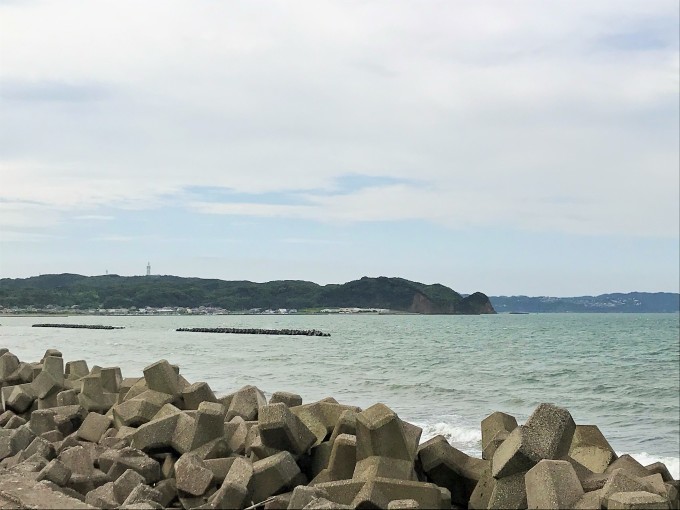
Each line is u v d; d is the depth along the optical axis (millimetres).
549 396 28266
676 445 18234
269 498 8117
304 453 9242
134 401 12148
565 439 7684
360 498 7480
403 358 49594
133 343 68500
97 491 8570
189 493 8523
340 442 8766
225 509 7934
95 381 14852
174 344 67188
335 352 56344
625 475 6730
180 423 10086
